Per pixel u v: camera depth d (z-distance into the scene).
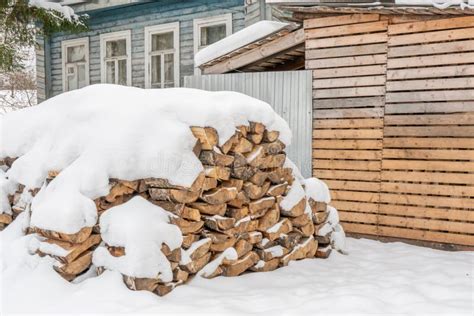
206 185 3.53
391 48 5.52
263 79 6.31
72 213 3.18
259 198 3.97
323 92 5.96
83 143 3.55
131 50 11.16
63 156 3.57
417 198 5.41
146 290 3.09
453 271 4.12
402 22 5.46
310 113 6.04
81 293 3.04
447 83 5.21
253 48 6.52
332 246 4.73
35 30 10.02
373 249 5.15
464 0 5.25
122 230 3.17
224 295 3.26
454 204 5.20
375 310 3.03
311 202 4.53
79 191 3.27
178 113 3.59
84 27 9.82
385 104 5.58
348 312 2.98
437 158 5.29
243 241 3.79
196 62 7.17
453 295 3.42
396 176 5.54
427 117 5.33
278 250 4.05
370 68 5.66
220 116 3.60
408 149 5.46
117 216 3.27
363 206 5.75
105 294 3.01
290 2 6.01
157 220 3.30
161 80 10.74
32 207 3.56
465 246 5.13
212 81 6.68
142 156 3.41
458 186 5.18
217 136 3.59
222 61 6.78
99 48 11.75
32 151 3.92
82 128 3.66
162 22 10.60
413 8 5.20
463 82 5.12
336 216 4.79
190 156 3.44
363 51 5.70
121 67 11.48
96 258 3.26
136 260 3.07
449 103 5.20
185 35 10.29
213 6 9.85
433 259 4.64
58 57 12.59
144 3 10.71
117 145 3.38
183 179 3.37
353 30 5.75
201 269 3.53
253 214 3.89
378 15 5.58
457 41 5.13
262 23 7.02
